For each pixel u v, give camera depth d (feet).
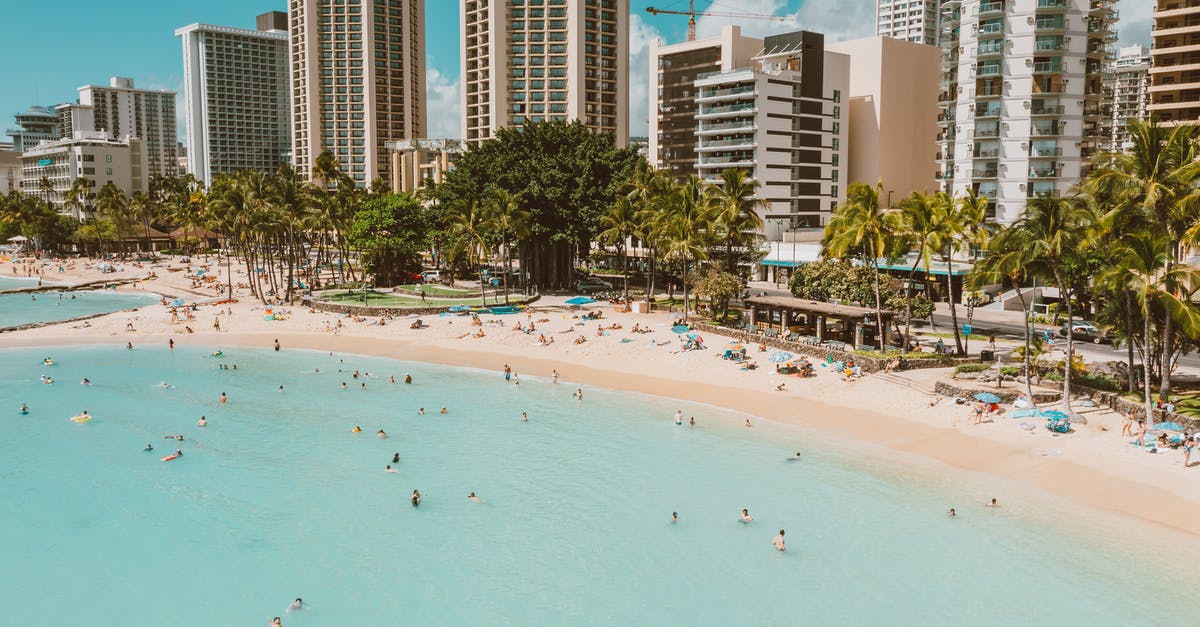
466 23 646.33
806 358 239.09
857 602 114.73
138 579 125.18
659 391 222.69
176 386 237.45
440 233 404.98
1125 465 153.99
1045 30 366.02
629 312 328.29
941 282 349.41
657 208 324.19
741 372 233.55
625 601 116.67
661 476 160.97
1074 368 196.85
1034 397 188.55
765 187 482.28
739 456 170.91
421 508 148.66
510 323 310.45
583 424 195.42
